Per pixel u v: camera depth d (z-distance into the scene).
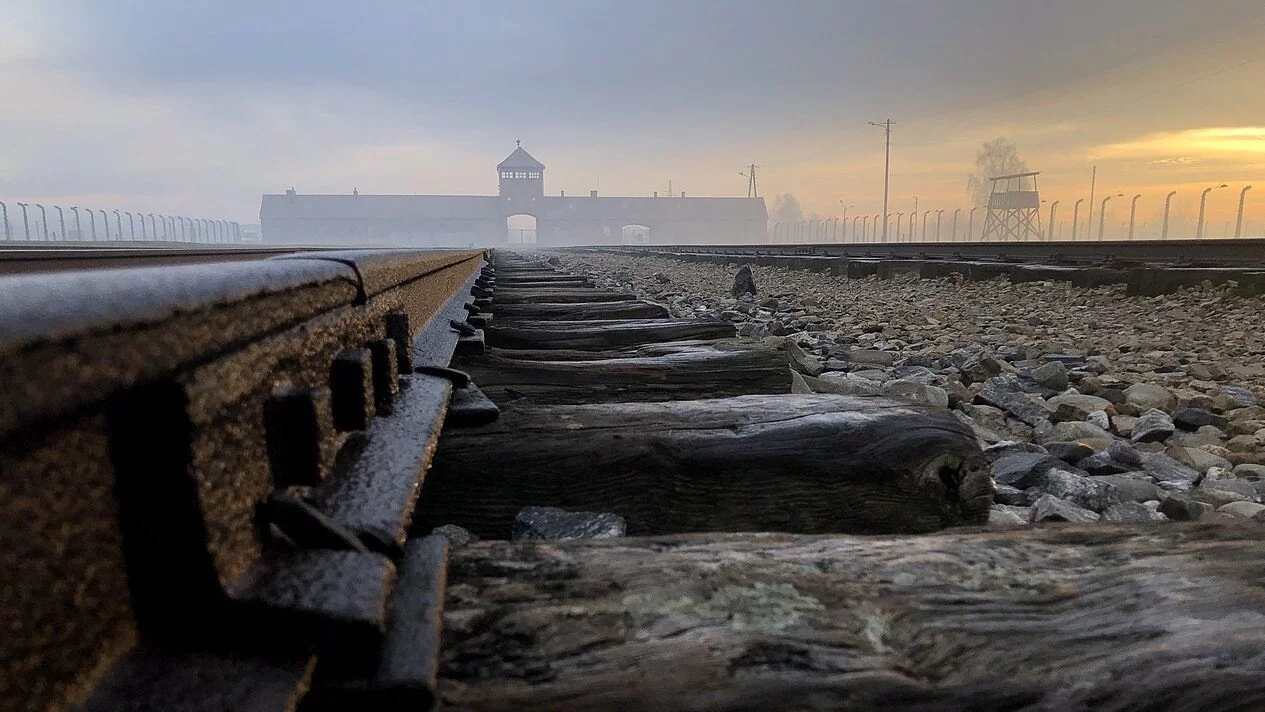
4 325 0.49
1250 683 0.77
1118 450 2.88
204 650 0.72
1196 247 11.88
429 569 0.93
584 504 1.58
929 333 6.89
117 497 0.70
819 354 5.38
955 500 1.63
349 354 1.24
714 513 1.58
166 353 0.68
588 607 0.89
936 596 0.93
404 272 2.24
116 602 0.69
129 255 8.75
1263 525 1.14
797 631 0.85
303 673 0.70
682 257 25.91
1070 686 0.78
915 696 0.76
